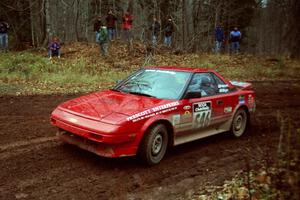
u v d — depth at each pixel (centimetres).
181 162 631
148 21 2711
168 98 645
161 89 668
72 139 600
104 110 586
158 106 604
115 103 614
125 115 562
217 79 758
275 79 1827
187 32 2386
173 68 725
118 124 543
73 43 2266
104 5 3098
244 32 3447
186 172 586
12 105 988
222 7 3047
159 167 600
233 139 800
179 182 546
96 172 557
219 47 2320
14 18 2394
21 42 2328
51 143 672
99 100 634
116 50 2047
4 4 2261
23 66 1620
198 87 696
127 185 522
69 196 478
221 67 1977
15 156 596
